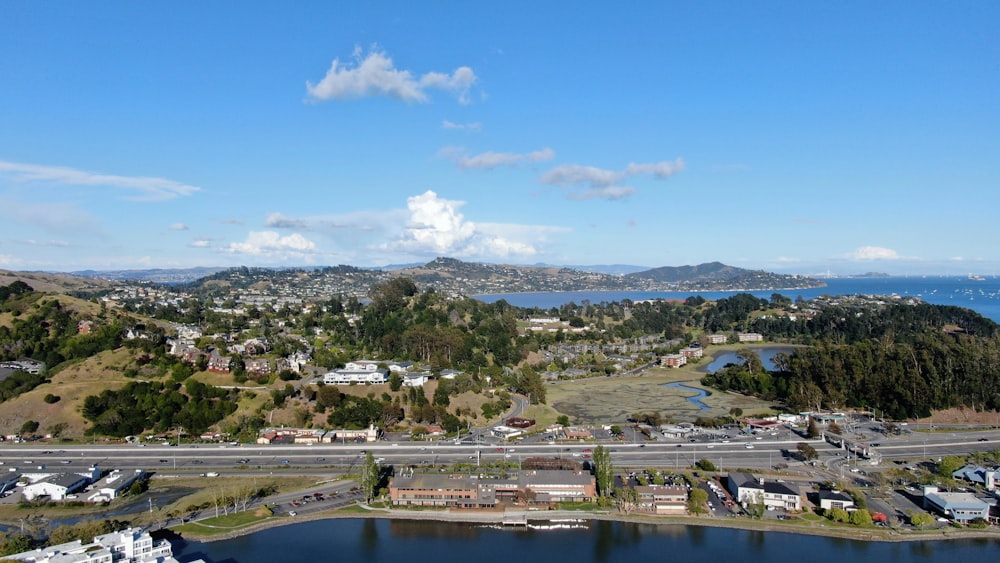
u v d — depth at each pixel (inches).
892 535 6584.6
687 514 7116.1
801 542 6510.8
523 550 6363.2
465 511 7214.6
